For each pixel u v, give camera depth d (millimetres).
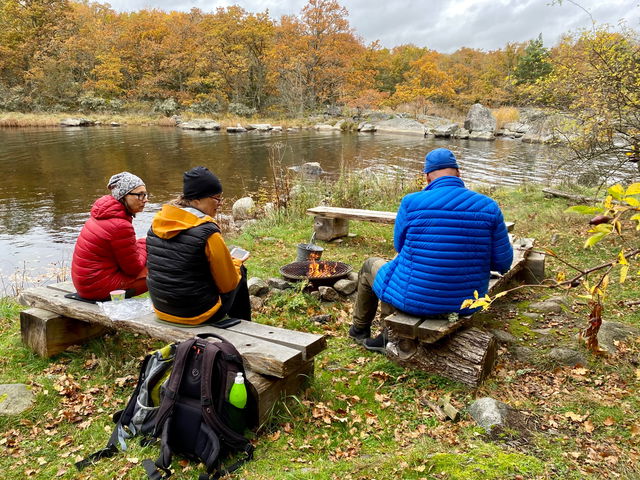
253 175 17078
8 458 2660
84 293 3648
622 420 2850
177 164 19734
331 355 3811
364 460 2494
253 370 2814
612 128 6766
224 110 54906
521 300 4719
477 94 58438
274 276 5695
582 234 6797
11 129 37781
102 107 54000
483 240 3148
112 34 63000
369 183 10992
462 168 18422
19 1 60219
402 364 3529
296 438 2748
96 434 2869
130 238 3648
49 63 53719
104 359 3664
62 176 16938
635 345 3742
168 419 2477
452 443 2662
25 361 3672
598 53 6609
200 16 66812
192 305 3080
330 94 59406
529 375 3426
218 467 2420
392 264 3443
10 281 7598
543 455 2496
